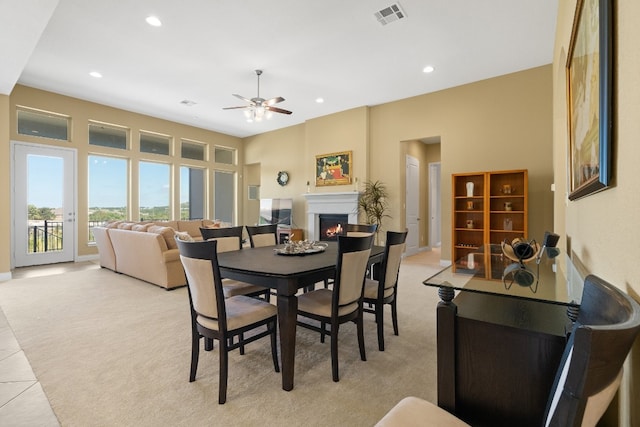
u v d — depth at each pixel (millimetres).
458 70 5156
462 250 5633
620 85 987
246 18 3717
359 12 3604
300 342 2656
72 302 3676
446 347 1392
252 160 9664
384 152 6762
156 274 4328
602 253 1276
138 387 1965
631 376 893
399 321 3111
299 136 8469
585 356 570
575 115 1929
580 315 1008
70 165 6398
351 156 7105
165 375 2107
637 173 839
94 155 6875
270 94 6191
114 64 4922
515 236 5172
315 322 3115
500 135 5395
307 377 2092
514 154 5277
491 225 5422
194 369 2035
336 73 5242
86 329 2879
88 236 6660
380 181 6824
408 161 7242
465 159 5730
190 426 1619
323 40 4211
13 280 4746
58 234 6262
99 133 6965
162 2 3434
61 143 6277
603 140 1099
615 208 1065
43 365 2227
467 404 1373
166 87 5848
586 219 1670
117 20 3762
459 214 5750
